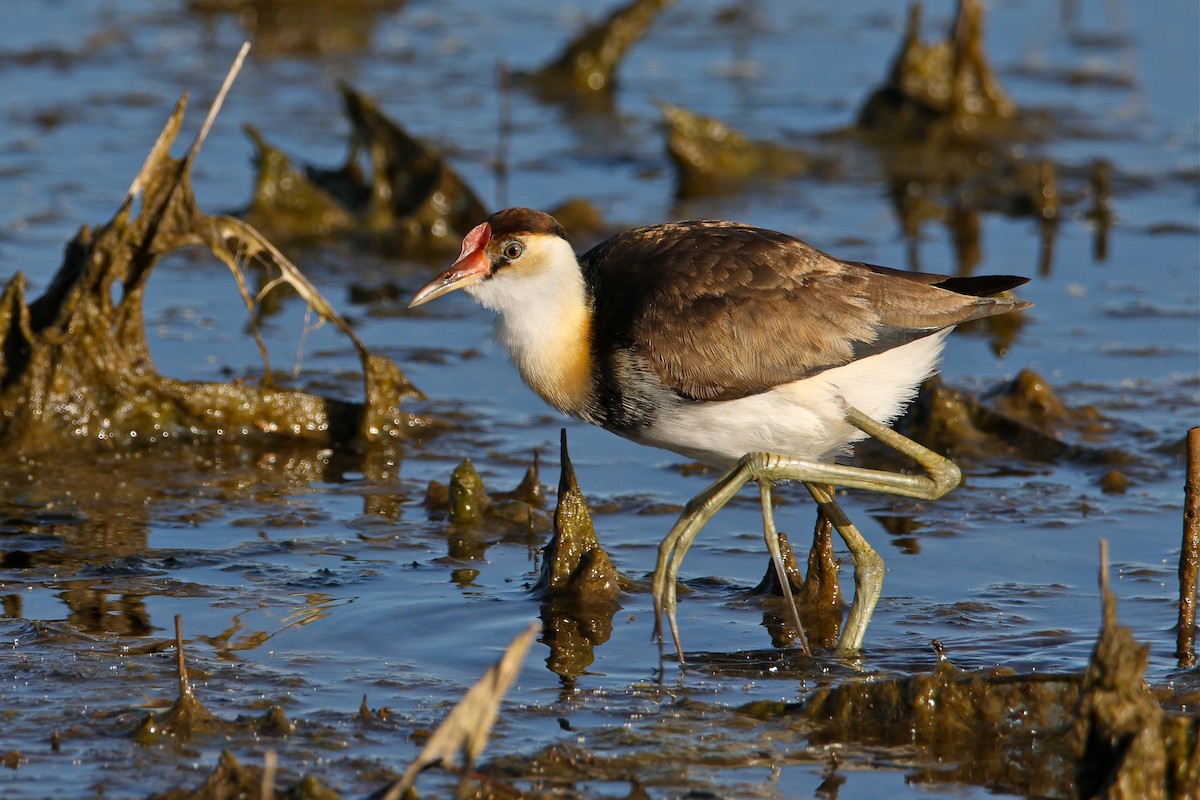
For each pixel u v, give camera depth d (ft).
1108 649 24.52
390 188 57.88
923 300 32.22
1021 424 41.75
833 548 34.99
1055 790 25.02
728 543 36.06
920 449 31.91
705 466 40.91
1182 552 29.94
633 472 40.45
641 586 33.17
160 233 39.88
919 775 25.43
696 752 25.96
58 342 39.86
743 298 31.50
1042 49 80.18
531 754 25.55
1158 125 70.03
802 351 31.40
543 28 84.84
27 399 39.70
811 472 30.99
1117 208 60.85
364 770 24.93
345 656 29.60
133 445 40.75
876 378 32.04
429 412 43.60
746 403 31.53
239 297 51.83
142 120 68.08
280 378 44.96
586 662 29.68
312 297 41.37
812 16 88.07
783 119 70.79
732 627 31.53
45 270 50.85
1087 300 52.08
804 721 27.09
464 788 22.57
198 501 37.60
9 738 25.84
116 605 31.58
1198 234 58.08
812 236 57.06
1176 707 27.30
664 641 30.71
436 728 26.53
